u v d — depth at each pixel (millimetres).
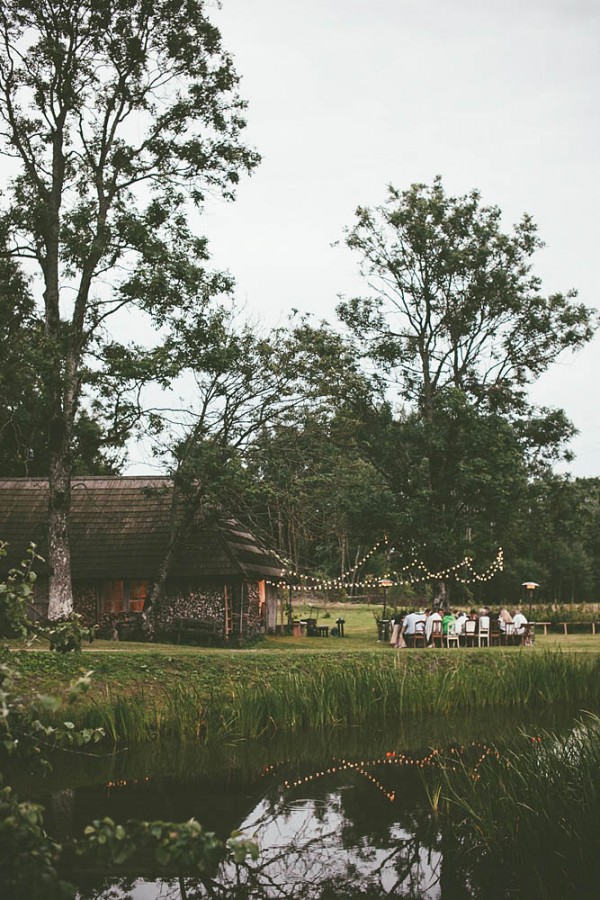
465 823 11117
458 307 39125
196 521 32000
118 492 34156
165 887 9320
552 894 8031
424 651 22656
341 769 14836
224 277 26672
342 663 21578
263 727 18094
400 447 38562
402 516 35656
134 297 25484
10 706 5730
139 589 31781
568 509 39375
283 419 28844
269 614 37375
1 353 24875
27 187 26062
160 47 26922
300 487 29047
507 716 19641
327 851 10438
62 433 26375
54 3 25328
